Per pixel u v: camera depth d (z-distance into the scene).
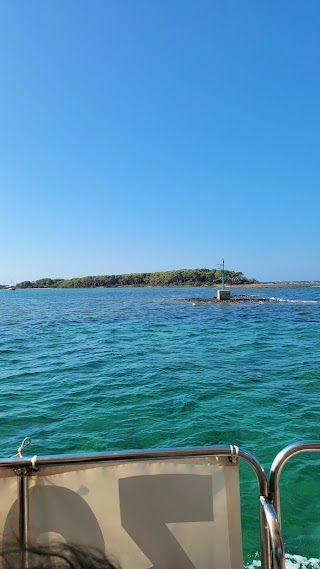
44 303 68.56
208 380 11.74
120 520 1.98
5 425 7.90
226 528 2.00
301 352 16.70
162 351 17.44
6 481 1.96
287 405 9.11
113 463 2.00
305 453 6.29
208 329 26.44
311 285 188.75
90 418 8.28
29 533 1.93
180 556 1.98
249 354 16.41
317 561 3.84
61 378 12.29
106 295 110.00
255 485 5.32
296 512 4.71
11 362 15.11
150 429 7.60
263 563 1.98
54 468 1.98
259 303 59.25
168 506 1.99
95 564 1.68
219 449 2.02
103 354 16.77
